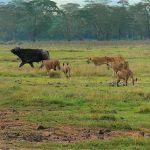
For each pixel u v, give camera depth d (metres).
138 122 29.27
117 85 44.44
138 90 39.94
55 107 34.31
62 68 56.62
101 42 190.62
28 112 32.41
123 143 23.84
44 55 66.00
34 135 25.78
